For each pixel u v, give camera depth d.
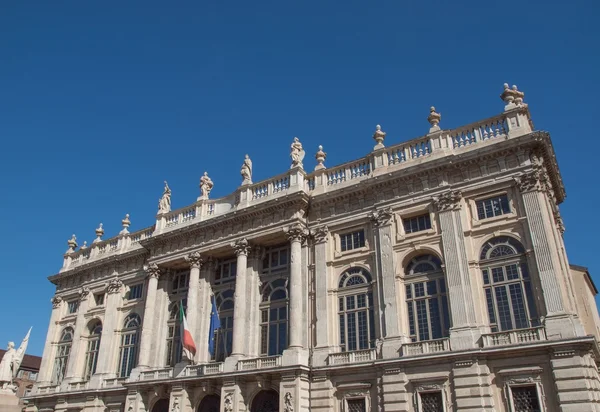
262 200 36.62
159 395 34.81
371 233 31.70
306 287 32.59
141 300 41.75
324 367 29.22
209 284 37.34
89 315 44.91
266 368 30.00
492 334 25.30
